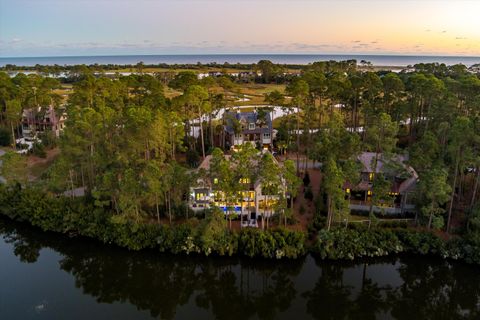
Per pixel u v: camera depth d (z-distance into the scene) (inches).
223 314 1533.0
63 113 3757.4
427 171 1827.0
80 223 1939.0
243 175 1785.2
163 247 1786.4
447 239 1815.9
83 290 1642.5
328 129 2573.8
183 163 2797.7
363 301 1595.7
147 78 3636.8
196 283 1744.6
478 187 2043.6
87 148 2182.6
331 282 1717.5
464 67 4217.5
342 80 3189.0
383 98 3070.9
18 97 3602.4
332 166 1756.9
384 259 1766.7
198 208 2049.7
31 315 1446.9
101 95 3253.0
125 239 1827.0
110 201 2015.3
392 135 2143.2
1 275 1723.7
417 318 1505.9
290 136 3169.3
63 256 1895.9
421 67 4741.6
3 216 2174.0
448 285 1700.3
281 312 1539.1
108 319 1459.2
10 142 3444.9
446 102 2362.2
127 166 1893.5
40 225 2010.3
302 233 1796.3
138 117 1978.3
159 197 1892.2
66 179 2121.1
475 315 1533.0
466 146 1796.3
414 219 1947.6
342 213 1711.4
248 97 5487.2
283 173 1788.9
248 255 1747.0
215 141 3380.9
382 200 2017.7
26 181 2234.3
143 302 1596.9
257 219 1994.3
